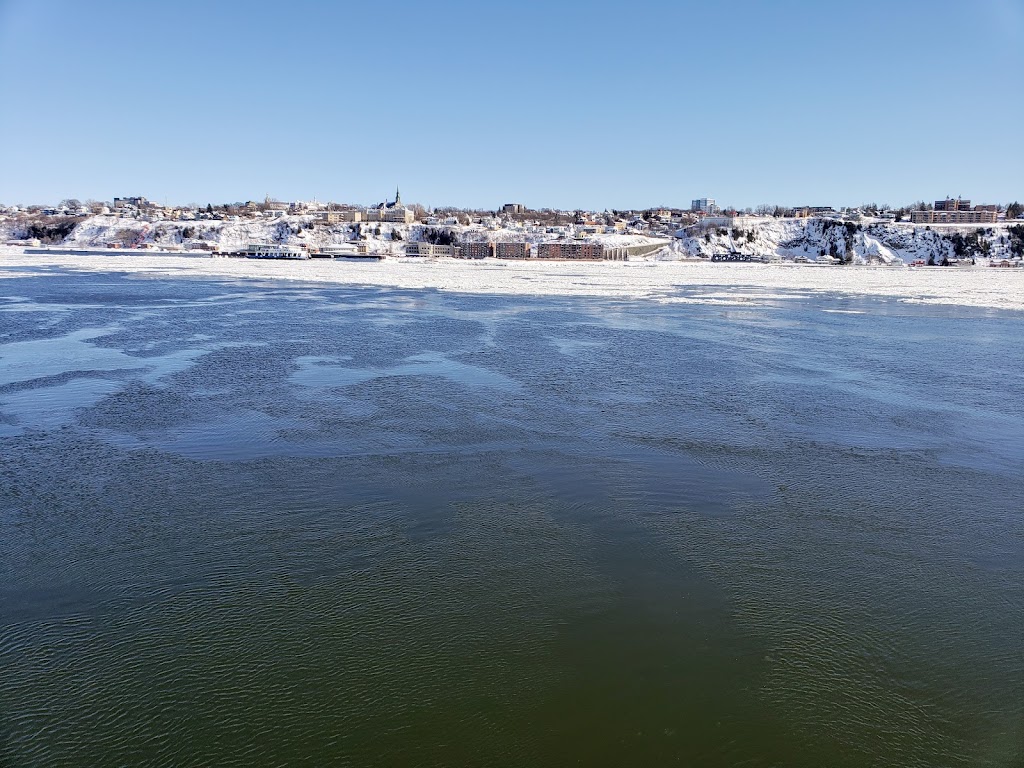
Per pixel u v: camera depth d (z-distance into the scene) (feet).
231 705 31.12
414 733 29.55
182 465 58.44
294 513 49.55
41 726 29.86
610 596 39.50
